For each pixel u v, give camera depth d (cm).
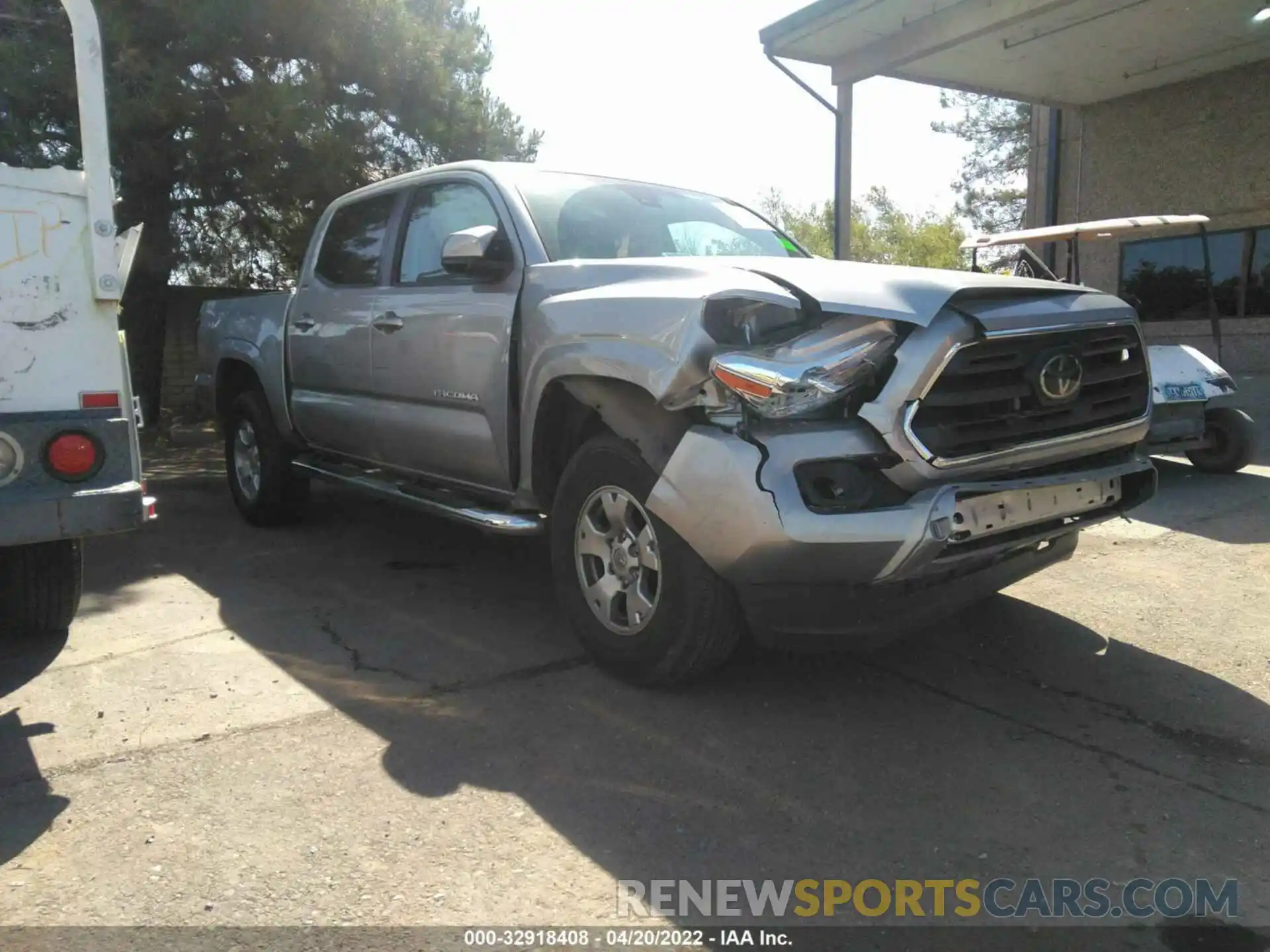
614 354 349
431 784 301
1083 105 1518
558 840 270
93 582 527
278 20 1047
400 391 494
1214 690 366
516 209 439
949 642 418
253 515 660
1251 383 1256
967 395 318
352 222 571
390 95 1153
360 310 526
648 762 314
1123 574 511
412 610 475
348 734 337
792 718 345
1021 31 1168
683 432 332
